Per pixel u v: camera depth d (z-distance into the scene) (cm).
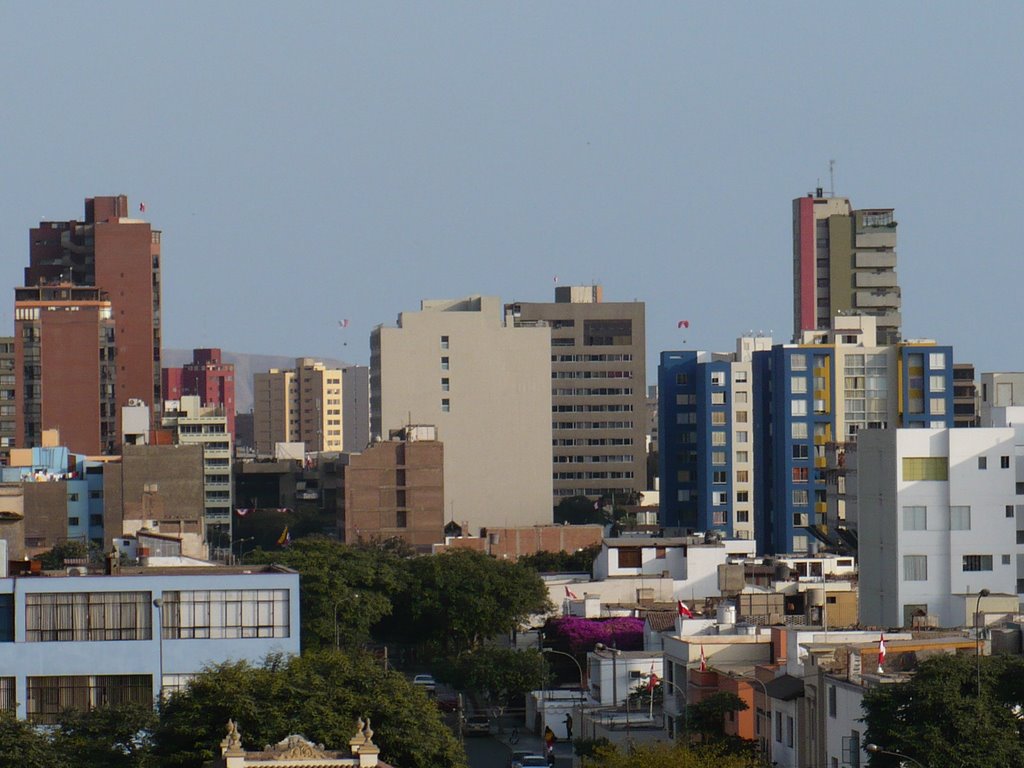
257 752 17350
